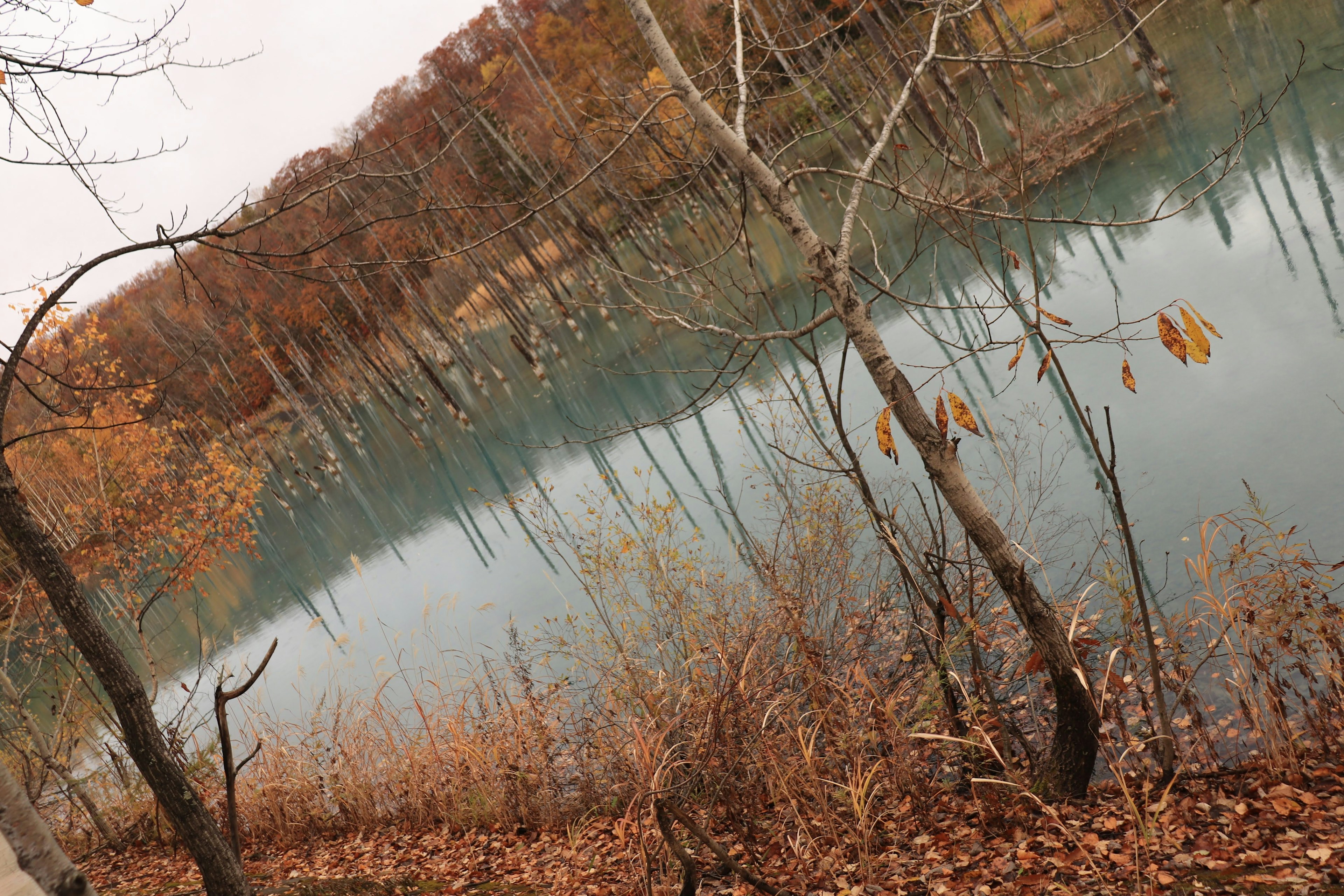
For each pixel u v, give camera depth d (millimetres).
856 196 4293
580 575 7488
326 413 65750
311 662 15039
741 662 5285
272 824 7996
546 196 34656
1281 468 6914
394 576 21250
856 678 5164
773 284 24688
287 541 39125
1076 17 24062
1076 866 3732
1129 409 9109
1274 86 16594
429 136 22703
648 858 4102
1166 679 4633
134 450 12148
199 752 7906
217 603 30141
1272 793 3850
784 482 6918
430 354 56625
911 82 4227
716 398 4441
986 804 4562
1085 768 4367
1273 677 4684
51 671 8359
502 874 5641
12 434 10953
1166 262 12148
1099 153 19203
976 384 11672
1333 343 8062
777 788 5027
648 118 4473
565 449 25562
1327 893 2975
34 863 1847
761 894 4285
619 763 5977
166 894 5680
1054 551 7352
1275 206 11773
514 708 6918
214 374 39719
